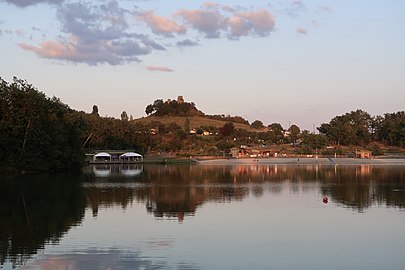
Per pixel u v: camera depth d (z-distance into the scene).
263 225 33.62
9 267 23.00
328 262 24.28
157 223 34.25
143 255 25.28
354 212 39.50
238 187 62.06
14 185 64.00
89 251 26.05
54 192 54.84
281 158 170.38
